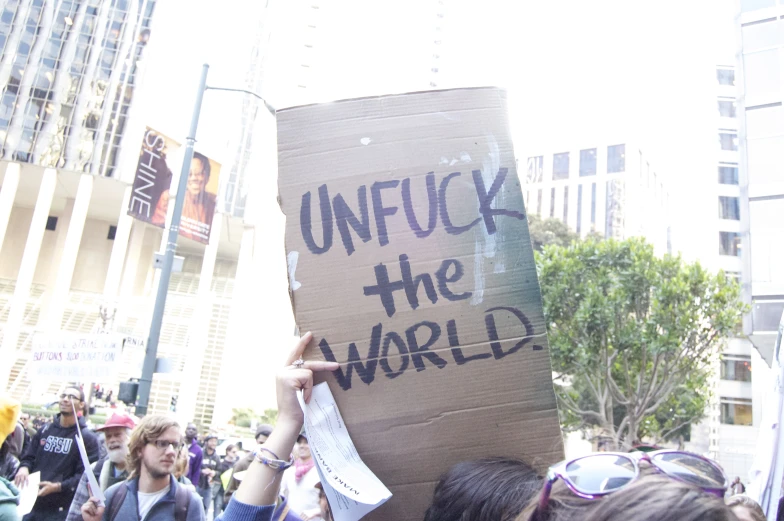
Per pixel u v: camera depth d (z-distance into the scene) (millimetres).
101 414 24422
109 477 5156
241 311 47625
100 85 45062
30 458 6371
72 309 48938
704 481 1220
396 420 2139
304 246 2283
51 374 8336
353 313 2217
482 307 2195
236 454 11961
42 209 43531
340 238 2275
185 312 50562
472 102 2350
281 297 50562
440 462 2109
